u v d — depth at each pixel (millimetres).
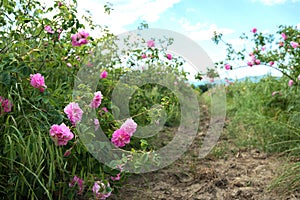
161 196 1410
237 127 2373
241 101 2912
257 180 1554
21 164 1028
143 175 1608
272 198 1365
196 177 1593
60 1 1587
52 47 1416
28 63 1273
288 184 1408
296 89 2391
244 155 1929
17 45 1285
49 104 1169
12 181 1043
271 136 2033
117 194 1390
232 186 1501
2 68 1138
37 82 1162
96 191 1151
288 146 1935
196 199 1394
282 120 2197
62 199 1194
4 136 1088
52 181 1071
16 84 1134
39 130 1089
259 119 2236
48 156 1088
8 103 1096
